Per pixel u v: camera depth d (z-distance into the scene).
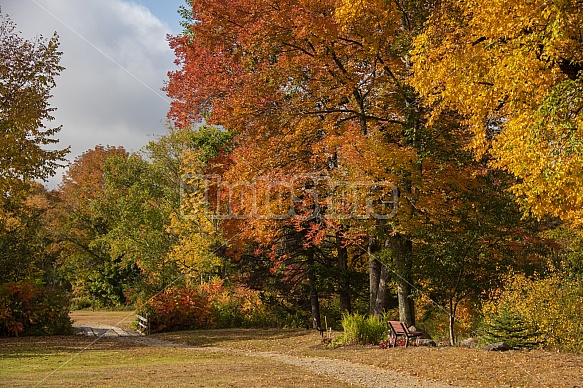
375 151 15.53
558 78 10.22
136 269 46.25
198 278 31.80
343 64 17.47
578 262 18.94
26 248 25.61
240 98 17.50
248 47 16.83
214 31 18.34
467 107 11.62
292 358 14.77
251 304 27.11
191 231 30.64
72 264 48.25
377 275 19.33
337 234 20.75
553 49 9.54
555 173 9.42
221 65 18.84
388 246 17.80
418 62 11.96
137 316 26.94
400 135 18.17
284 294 26.50
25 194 22.30
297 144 17.89
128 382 9.92
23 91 21.11
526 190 10.24
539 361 11.52
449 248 15.36
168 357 15.52
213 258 29.55
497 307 15.62
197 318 25.97
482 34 10.88
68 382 9.93
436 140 16.69
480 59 10.91
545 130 9.72
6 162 20.80
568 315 14.17
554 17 9.52
